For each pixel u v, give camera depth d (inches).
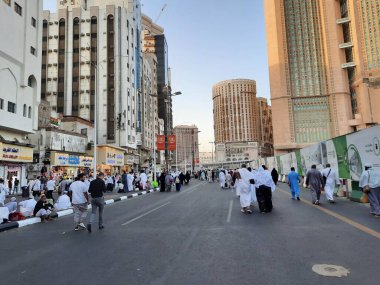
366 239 271.0
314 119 6289.4
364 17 6072.8
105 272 203.3
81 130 1828.2
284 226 342.6
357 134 567.2
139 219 436.5
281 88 6353.3
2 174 1085.1
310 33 6456.7
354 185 586.9
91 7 2704.2
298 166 1123.3
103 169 1925.4
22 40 1248.2
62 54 2679.6
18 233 375.6
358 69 6033.5
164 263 218.5
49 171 1379.2
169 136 1685.5
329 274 186.1
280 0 6555.1
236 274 190.7
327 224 347.6
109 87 2583.7
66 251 266.5
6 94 1152.2
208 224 370.6
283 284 172.4
